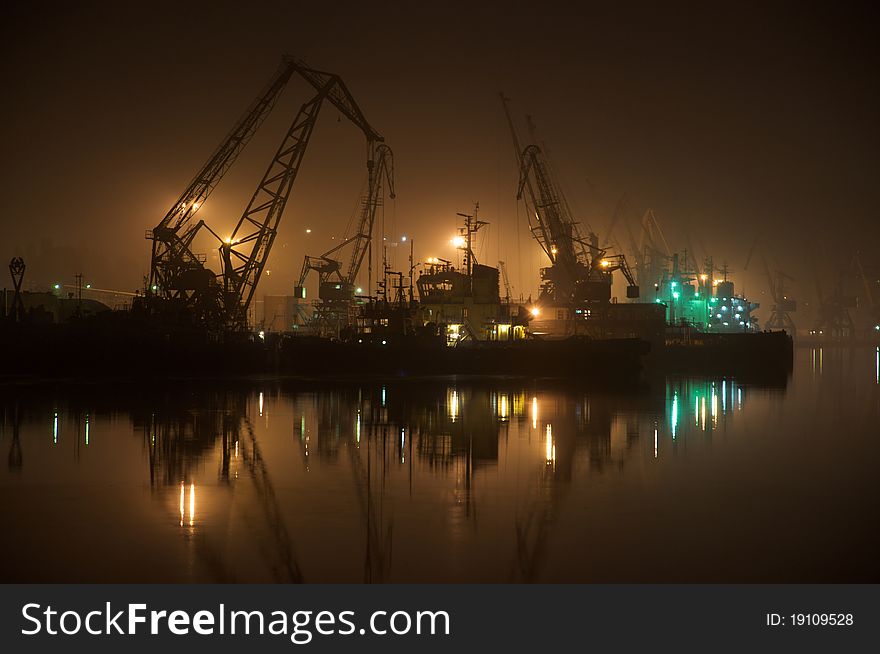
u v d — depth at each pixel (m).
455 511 22.36
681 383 73.12
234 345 83.19
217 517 21.62
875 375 86.31
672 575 17.19
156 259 90.25
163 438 35.41
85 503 23.17
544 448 33.38
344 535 19.95
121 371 77.25
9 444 33.41
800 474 27.91
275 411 46.31
